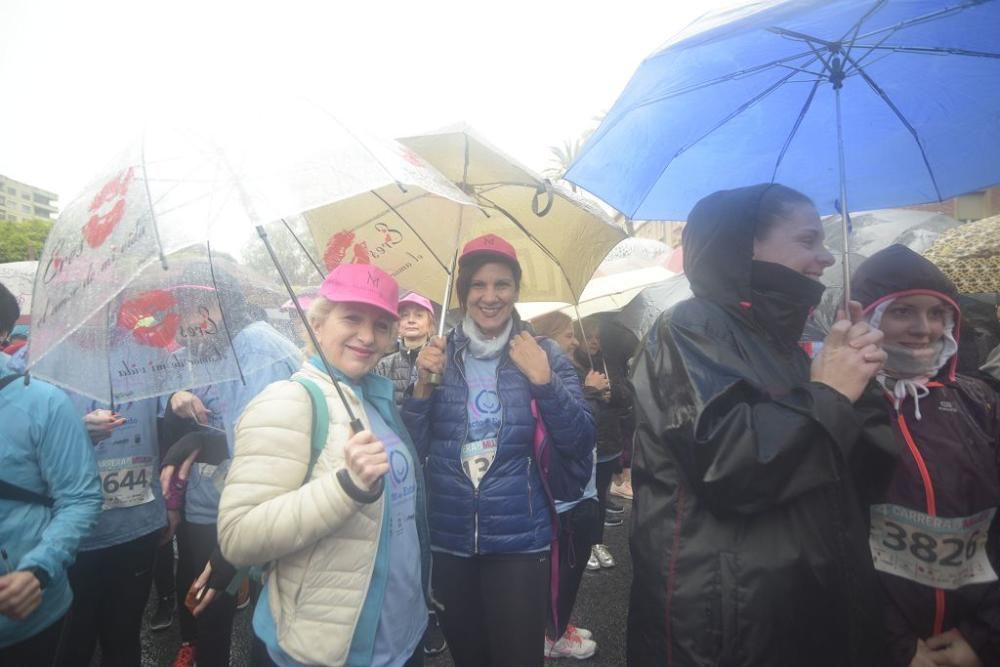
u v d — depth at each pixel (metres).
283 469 1.46
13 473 1.83
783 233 1.44
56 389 1.97
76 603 2.36
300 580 1.49
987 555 1.55
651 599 1.38
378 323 1.69
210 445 2.53
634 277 4.69
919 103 1.82
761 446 1.23
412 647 1.70
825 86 1.83
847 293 1.48
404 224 2.45
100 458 2.43
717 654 1.27
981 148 1.84
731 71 1.68
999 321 2.99
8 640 1.78
